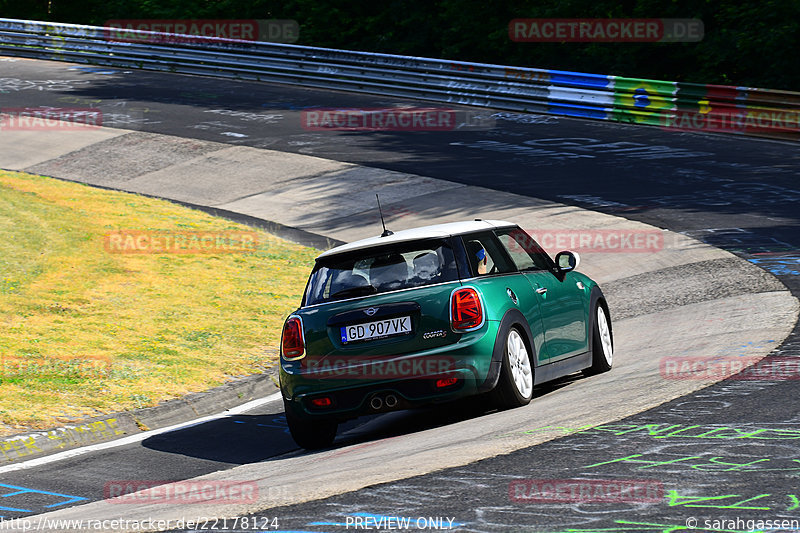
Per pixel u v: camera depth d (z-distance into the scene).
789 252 50.41
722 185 69.88
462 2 145.38
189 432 30.84
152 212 71.62
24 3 186.62
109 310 46.16
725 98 91.44
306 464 24.39
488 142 91.94
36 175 85.38
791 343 31.47
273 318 46.72
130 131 101.56
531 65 138.88
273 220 72.00
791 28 117.50
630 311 44.09
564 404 26.55
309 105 112.69
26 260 54.19
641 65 137.50
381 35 151.88
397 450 23.84
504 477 18.92
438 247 27.39
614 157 82.81
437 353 25.86
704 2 128.50
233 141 96.06
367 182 79.50
